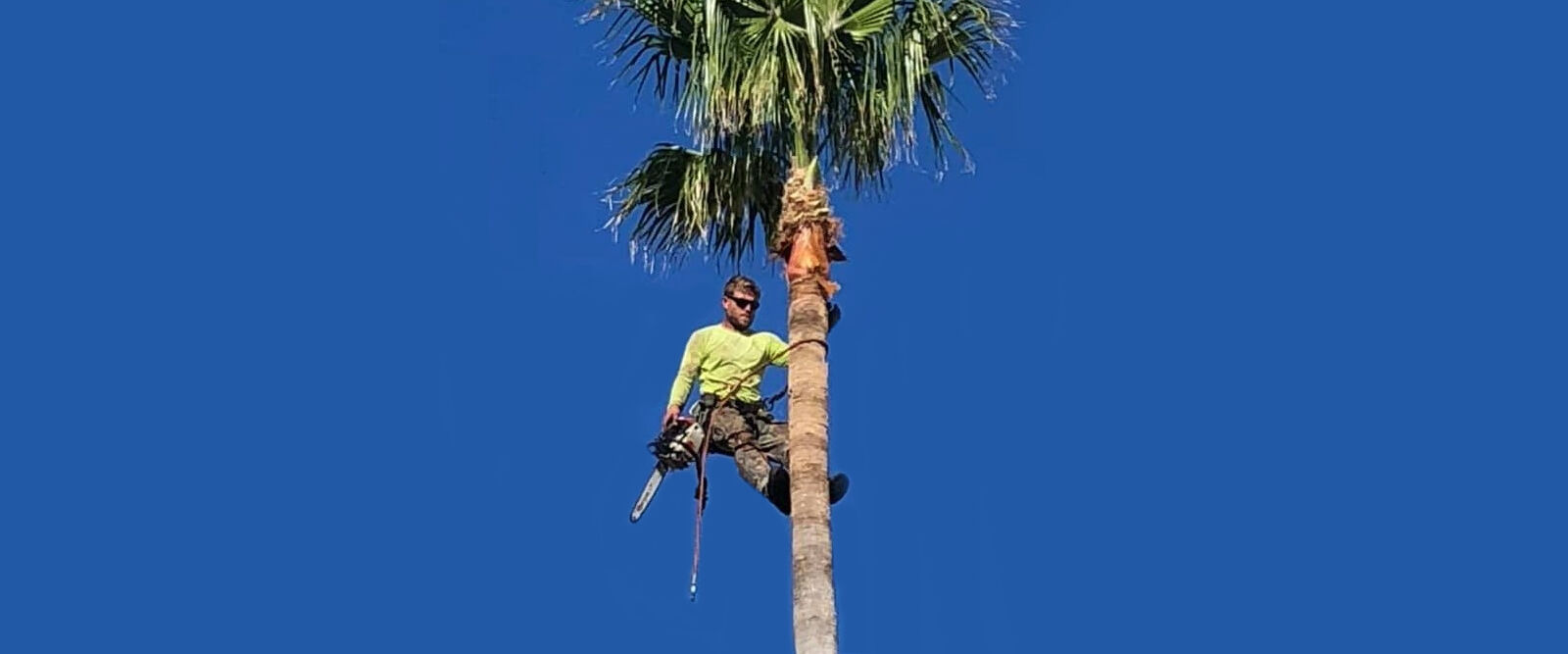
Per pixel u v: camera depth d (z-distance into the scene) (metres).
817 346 14.33
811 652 13.21
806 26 15.05
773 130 15.38
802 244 14.59
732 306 15.30
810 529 13.66
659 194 15.73
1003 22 15.51
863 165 15.28
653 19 15.46
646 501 15.03
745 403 15.10
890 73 15.08
